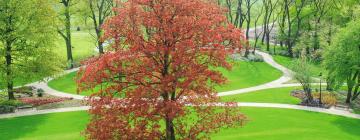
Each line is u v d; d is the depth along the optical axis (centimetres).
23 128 4844
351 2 8831
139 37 2430
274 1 12688
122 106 2464
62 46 10419
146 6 2492
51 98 6359
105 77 2398
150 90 2414
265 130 4719
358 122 5181
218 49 2439
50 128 4825
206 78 2542
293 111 5628
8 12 5684
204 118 2698
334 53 5903
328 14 9712
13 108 5628
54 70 6200
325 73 6272
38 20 5953
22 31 5762
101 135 2386
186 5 2389
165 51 2358
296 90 6875
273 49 10588
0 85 5856
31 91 6856
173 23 2397
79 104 5959
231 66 2566
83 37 11506
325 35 8025
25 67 5969
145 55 2455
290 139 4381
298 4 10281
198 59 2569
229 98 6450
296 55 9981
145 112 2383
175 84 2356
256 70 8362
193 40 2445
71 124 4969
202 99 2688
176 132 2692
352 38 5712
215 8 2567
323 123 5081
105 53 2469
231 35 2450
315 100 6081
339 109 5788
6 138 4469
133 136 2447
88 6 8331
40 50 6019
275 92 6838
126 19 2427
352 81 6009
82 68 2559
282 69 8525
